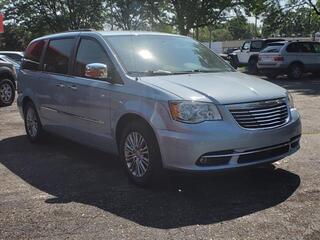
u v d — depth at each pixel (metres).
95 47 6.84
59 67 7.62
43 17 48.41
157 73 6.23
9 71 14.38
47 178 6.43
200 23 40.25
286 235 4.43
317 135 8.69
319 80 22.58
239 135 5.32
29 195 5.73
